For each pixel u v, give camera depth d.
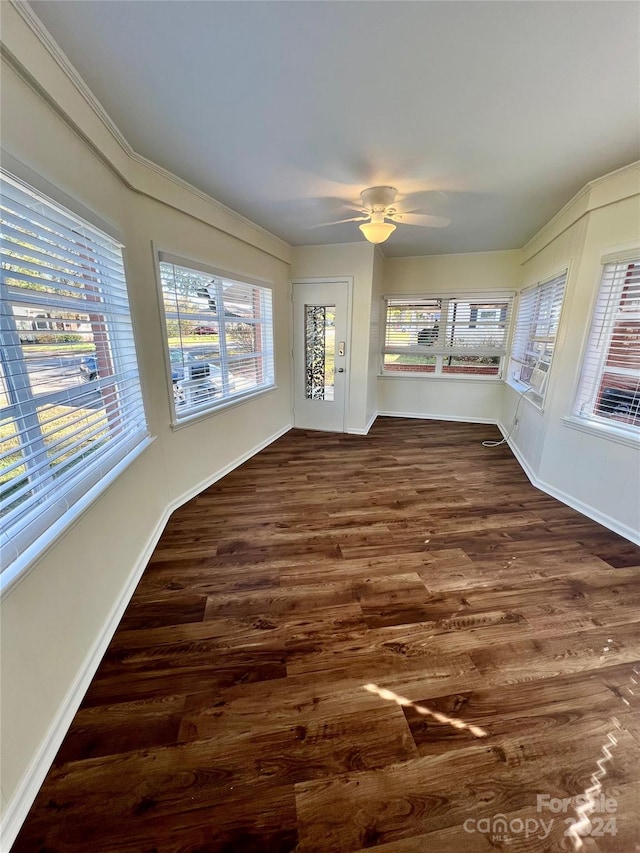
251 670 1.47
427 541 2.37
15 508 1.10
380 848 0.97
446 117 1.74
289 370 4.80
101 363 1.82
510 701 1.35
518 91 1.55
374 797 1.07
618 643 1.61
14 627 1.02
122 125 1.81
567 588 1.95
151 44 1.29
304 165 2.24
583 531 2.49
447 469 3.58
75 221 1.55
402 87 1.53
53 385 1.37
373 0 1.12
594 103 1.62
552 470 3.01
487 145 2.00
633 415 2.41
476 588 1.95
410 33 1.24
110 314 1.88
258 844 0.97
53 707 1.18
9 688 0.99
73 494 1.34
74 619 1.35
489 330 5.09
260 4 1.12
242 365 3.69
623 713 1.31
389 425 5.24
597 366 2.62
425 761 1.16
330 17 1.18
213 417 3.20
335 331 4.57
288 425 4.97
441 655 1.54
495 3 1.12
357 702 1.34
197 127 1.83
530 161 2.18
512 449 4.16
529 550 2.28
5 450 1.15
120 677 1.43
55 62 1.31
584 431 2.67
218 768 1.14
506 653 1.55
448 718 1.29
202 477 3.11
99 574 1.56
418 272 5.11
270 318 4.15
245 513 2.72
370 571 2.08
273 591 1.92
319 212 3.13
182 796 1.07
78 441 1.46
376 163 2.21
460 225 3.54
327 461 3.79
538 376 3.45
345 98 1.60
